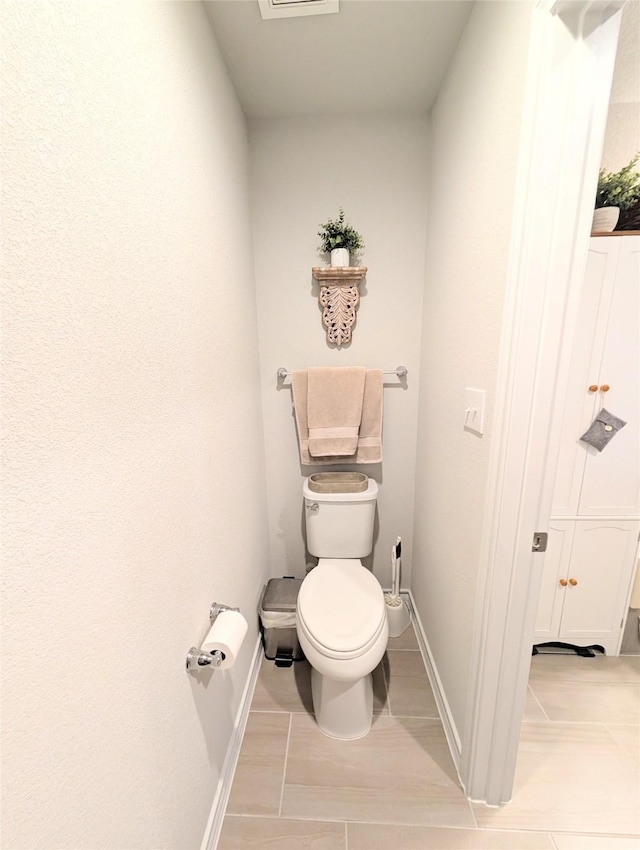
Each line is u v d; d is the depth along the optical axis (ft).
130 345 1.98
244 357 4.55
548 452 2.68
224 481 3.64
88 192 1.63
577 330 4.41
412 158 4.99
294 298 5.44
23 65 1.27
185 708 2.67
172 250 2.52
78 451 1.57
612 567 5.06
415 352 5.57
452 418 4.01
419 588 5.75
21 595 1.26
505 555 2.89
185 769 2.66
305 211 5.17
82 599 1.58
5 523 1.20
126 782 1.90
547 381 2.56
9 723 1.20
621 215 4.23
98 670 1.68
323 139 4.97
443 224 4.31
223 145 3.76
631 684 4.88
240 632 2.87
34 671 1.31
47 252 1.39
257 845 3.17
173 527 2.50
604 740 4.10
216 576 3.36
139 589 2.06
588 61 2.11
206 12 3.25
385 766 3.79
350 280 5.18
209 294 3.27
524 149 2.36
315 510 5.41
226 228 3.83
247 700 4.44
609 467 4.77
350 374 5.36
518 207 2.45
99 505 1.70
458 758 3.74
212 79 3.43
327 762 3.84
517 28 2.47
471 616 3.42
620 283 4.28
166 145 2.44
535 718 4.37
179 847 2.55
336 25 3.46
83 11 1.60
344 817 3.36
